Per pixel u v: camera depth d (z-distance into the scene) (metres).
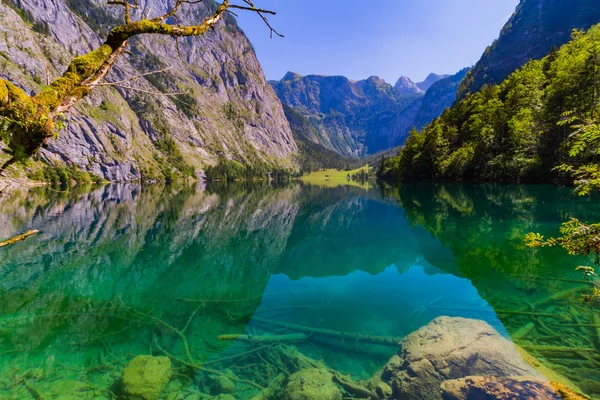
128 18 3.03
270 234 26.38
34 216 31.70
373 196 55.06
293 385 6.83
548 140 40.12
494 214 26.08
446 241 19.80
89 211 36.00
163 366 7.39
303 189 90.44
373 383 7.06
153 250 20.31
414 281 13.65
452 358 7.06
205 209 40.84
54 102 2.54
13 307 11.53
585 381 6.30
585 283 11.08
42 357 8.26
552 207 26.12
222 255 19.77
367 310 10.90
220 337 9.09
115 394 6.81
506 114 51.16
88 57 2.79
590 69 34.38
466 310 10.25
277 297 12.41
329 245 22.25
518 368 6.53
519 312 9.48
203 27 3.32
